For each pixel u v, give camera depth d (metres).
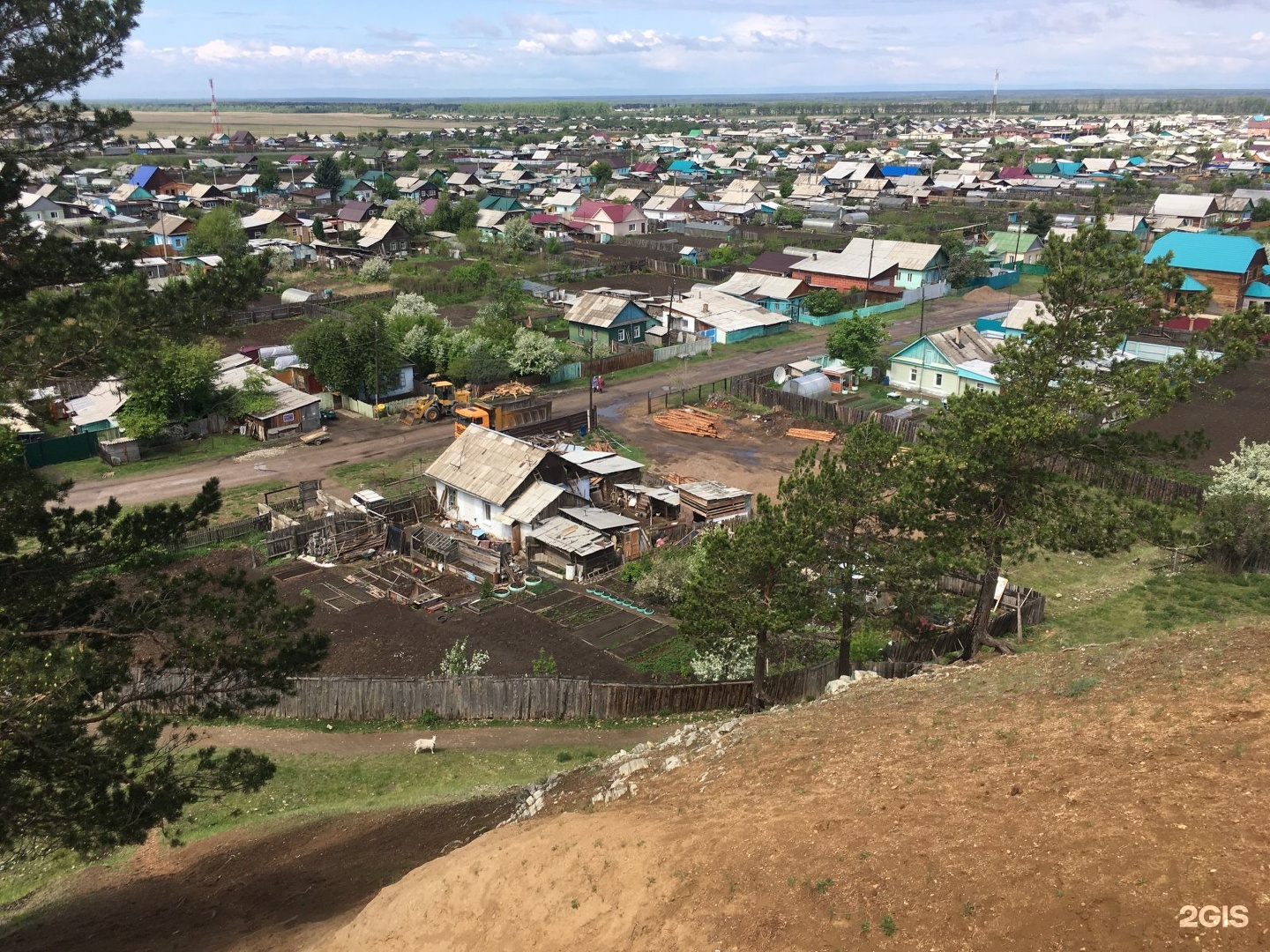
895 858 12.68
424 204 155.12
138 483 52.66
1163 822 11.92
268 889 21.08
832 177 189.00
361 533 45.69
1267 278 91.44
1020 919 10.94
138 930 19.70
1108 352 32.28
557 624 38.53
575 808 20.56
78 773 16.23
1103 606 38.03
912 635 34.47
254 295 22.39
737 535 28.59
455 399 67.94
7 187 21.02
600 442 59.50
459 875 15.61
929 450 30.62
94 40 21.03
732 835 14.64
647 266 120.25
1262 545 40.19
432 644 36.78
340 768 28.50
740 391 69.75
